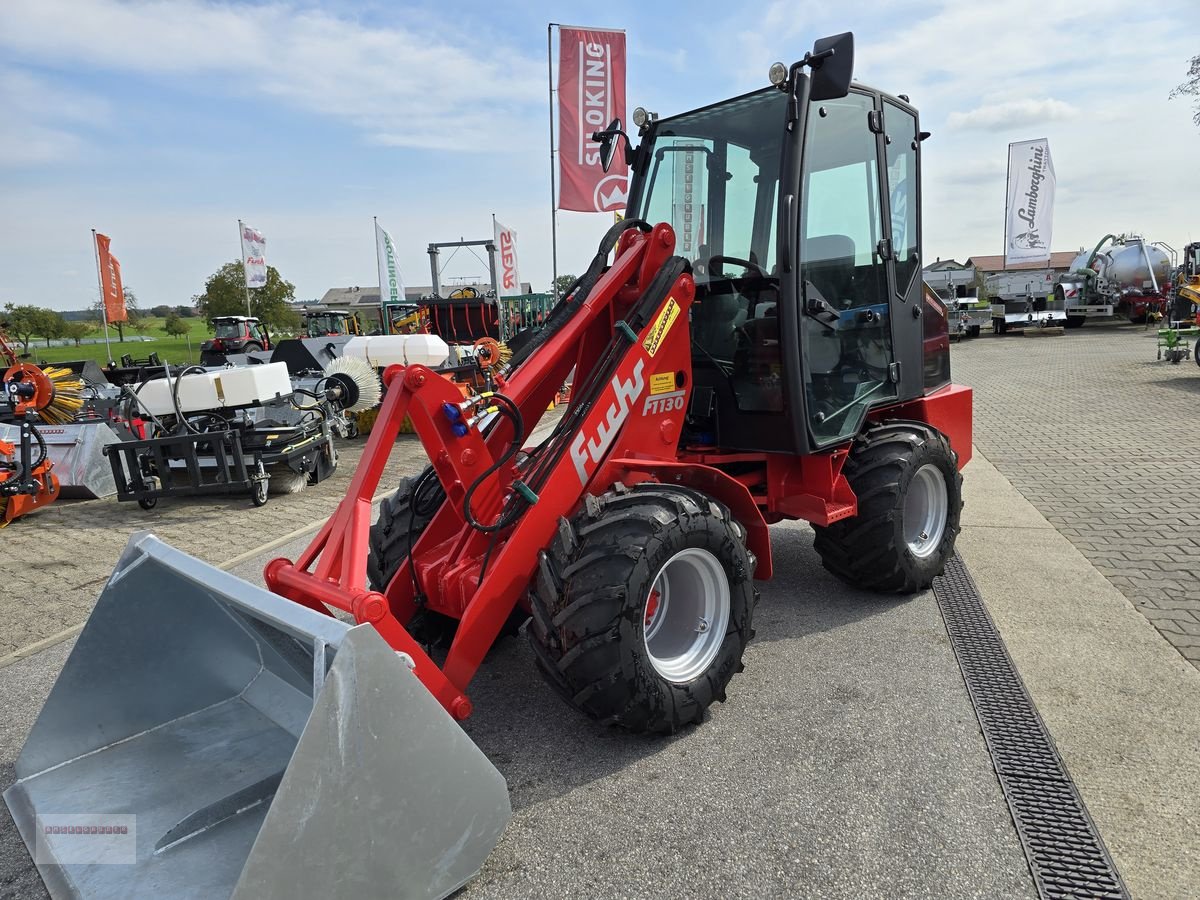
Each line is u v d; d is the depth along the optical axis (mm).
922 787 2434
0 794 2604
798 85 3107
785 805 2381
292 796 1647
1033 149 23438
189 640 2641
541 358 2867
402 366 2613
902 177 4094
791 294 3207
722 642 2850
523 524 2633
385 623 2203
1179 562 4281
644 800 2438
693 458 3686
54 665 3627
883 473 3688
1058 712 2834
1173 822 2229
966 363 16172
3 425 7020
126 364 12406
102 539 5730
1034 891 1995
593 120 10438
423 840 1885
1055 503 5559
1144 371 12953
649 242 3080
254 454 6637
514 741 2809
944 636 3502
